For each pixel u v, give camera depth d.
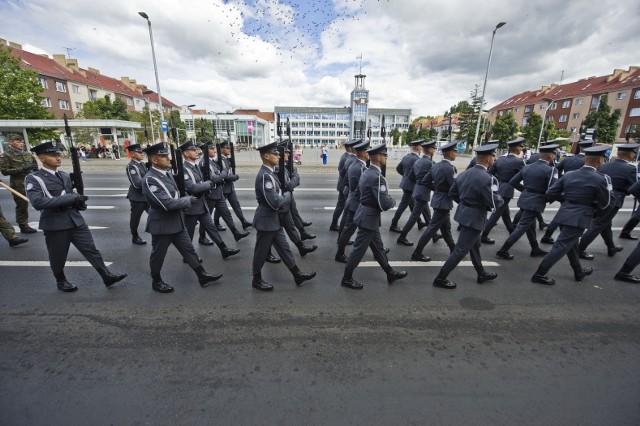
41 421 1.94
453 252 3.74
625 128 37.38
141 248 5.16
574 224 3.69
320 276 4.16
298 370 2.42
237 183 11.90
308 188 11.29
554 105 46.94
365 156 4.62
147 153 3.45
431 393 2.21
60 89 36.53
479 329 3.00
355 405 2.10
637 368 2.50
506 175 5.44
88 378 2.31
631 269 4.01
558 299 3.59
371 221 3.61
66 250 3.53
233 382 2.29
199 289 3.74
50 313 3.17
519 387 2.28
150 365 2.45
